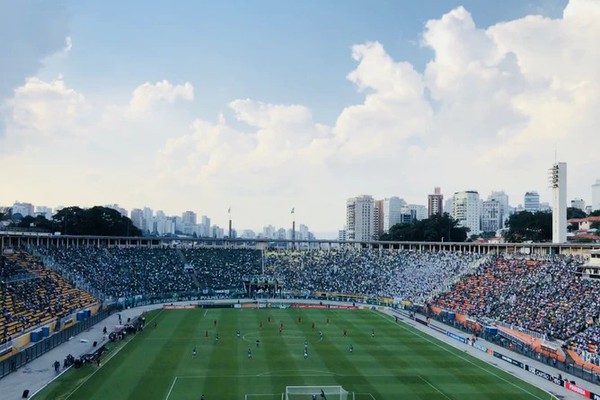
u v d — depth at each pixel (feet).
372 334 374.22
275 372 263.49
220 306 511.81
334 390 232.32
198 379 248.32
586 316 333.42
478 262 523.29
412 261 607.37
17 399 211.61
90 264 526.16
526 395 232.53
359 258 653.71
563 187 546.67
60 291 417.08
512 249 576.61
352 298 560.61
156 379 246.88
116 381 241.76
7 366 258.37
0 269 405.80
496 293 432.25
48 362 272.92
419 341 351.87
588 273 396.37
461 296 456.04
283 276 625.41
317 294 579.07
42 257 484.33
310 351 314.76
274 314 465.47
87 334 350.64
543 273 434.30
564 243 505.25
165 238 645.51
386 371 270.46
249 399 219.00
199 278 595.88
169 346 321.52
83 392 223.51
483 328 365.40
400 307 507.30
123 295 496.64
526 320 358.43
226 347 321.52
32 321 330.75
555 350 297.12
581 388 233.76
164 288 548.72
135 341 335.47
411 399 225.15
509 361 293.43
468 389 240.73
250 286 609.83
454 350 324.60
